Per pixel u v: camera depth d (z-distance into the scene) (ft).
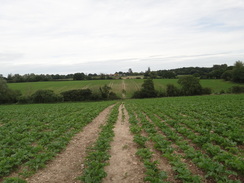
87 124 59.16
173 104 105.81
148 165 24.12
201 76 344.69
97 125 57.36
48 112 93.66
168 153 27.30
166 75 374.43
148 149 30.09
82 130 49.32
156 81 322.34
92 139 41.16
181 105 97.60
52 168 26.37
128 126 53.31
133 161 27.53
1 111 107.34
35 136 42.14
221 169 21.17
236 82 271.49
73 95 228.02
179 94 249.55
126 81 337.31
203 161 23.26
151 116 64.95
